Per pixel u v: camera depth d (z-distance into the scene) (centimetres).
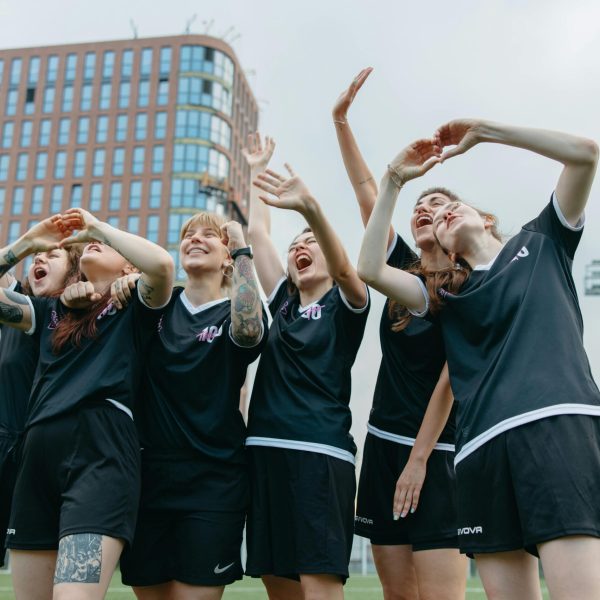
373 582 1424
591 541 259
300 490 361
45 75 6281
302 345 391
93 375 349
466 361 314
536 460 271
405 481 383
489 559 288
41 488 346
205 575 353
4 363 415
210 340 386
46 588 347
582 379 282
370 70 432
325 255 384
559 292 303
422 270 392
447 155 324
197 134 5947
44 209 6022
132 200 5891
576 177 307
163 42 6141
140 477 352
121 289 368
